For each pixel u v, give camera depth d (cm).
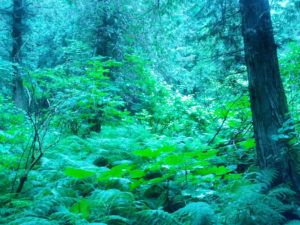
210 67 778
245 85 741
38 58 1731
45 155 653
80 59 1069
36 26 1917
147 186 534
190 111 1155
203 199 498
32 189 520
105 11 1231
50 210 439
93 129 956
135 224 420
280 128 497
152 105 1273
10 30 1727
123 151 685
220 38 672
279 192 444
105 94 893
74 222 399
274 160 507
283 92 532
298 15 696
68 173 462
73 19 1430
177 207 498
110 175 488
